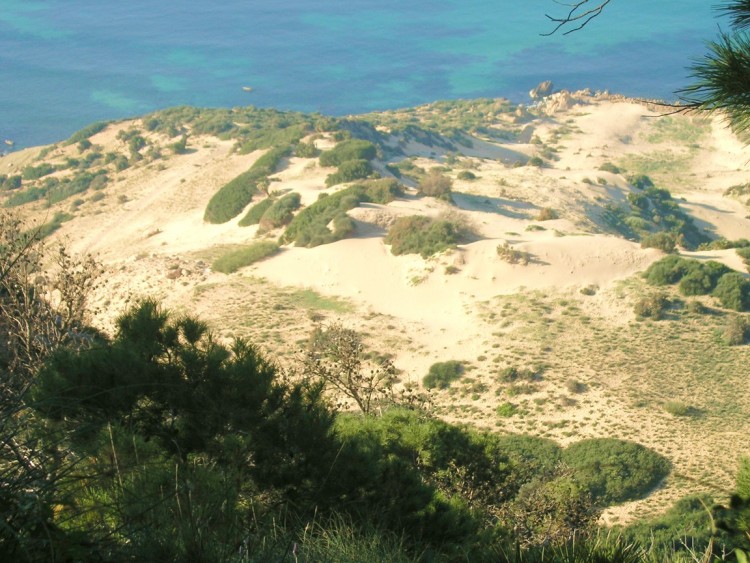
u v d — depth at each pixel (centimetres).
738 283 5222
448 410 4091
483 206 9100
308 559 425
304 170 9688
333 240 6475
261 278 6016
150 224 9400
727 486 2964
